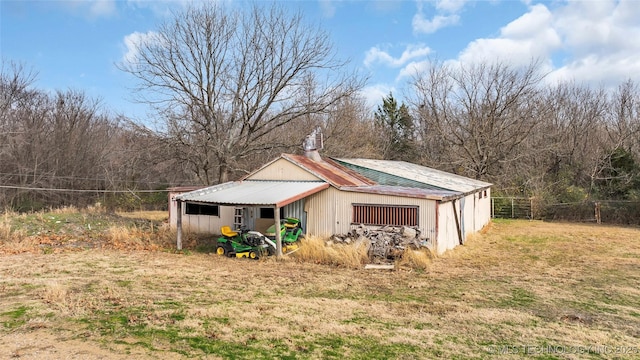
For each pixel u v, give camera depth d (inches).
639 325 259.1
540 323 261.6
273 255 491.8
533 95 1149.1
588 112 1206.9
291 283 367.2
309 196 578.2
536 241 618.8
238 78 925.2
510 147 1142.3
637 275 399.5
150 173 1198.9
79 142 1177.4
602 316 276.8
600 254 509.7
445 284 366.0
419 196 502.3
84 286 344.8
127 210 1120.2
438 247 492.4
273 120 979.9
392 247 478.9
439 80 1239.5
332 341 226.4
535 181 1051.9
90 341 219.0
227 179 946.1
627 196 869.8
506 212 962.7
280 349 213.5
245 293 329.7
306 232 577.3
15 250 514.3
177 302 297.9
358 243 488.1
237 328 243.6
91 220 743.1
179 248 546.3
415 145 1445.6
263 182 624.7
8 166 1045.2
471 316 274.4
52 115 1147.9
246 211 631.2
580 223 849.5
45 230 639.1
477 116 1171.9
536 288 350.9
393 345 221.9
